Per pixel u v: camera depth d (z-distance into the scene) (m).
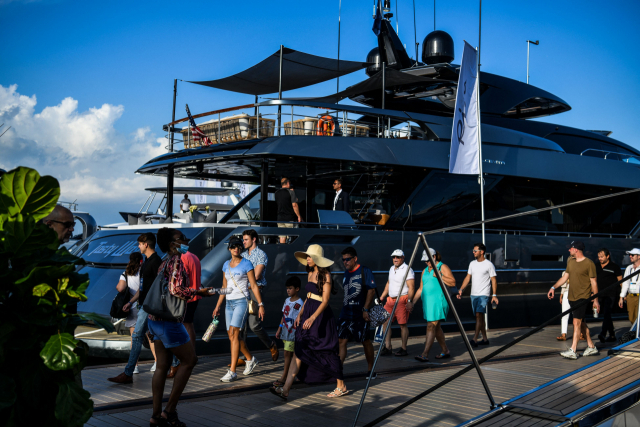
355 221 11.94
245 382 6.96
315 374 6.18
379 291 10.88
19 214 2.79
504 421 4.00
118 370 7.64
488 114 14.01
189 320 7.12
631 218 15.23
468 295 12.23
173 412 5.01
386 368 7.93
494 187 12.98
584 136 15.54
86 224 17.55
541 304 13.31
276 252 9.91
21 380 2.73
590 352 8.98
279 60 11.59
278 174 12.30
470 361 8.57
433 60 14.21
